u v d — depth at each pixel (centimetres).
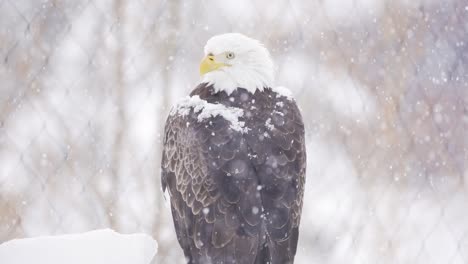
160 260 959
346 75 1118
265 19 1073
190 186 621
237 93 661
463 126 1180
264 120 634
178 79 1032
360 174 1101
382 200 1109
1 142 995
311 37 1100
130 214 974
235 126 622
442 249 1116
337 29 1122
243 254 581
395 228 1094
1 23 992
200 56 1046
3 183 966
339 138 1123
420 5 1159
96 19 1030
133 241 505
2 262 477
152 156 1005
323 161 1123
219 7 1069
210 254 593
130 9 1026
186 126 644
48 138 1004
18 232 957
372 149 1104
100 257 489
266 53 682
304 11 1094
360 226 1047
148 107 1037
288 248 598
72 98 1023
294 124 646
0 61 980
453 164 1174
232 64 670
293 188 612
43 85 1018
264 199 597
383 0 1164
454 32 1163
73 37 1015
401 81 1141
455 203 1180
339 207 1066
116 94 1020
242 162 602
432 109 1146
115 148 1004
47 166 998
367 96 1135
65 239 499
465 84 1166
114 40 1026
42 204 976
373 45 1145
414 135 1145
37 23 1004
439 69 1159
